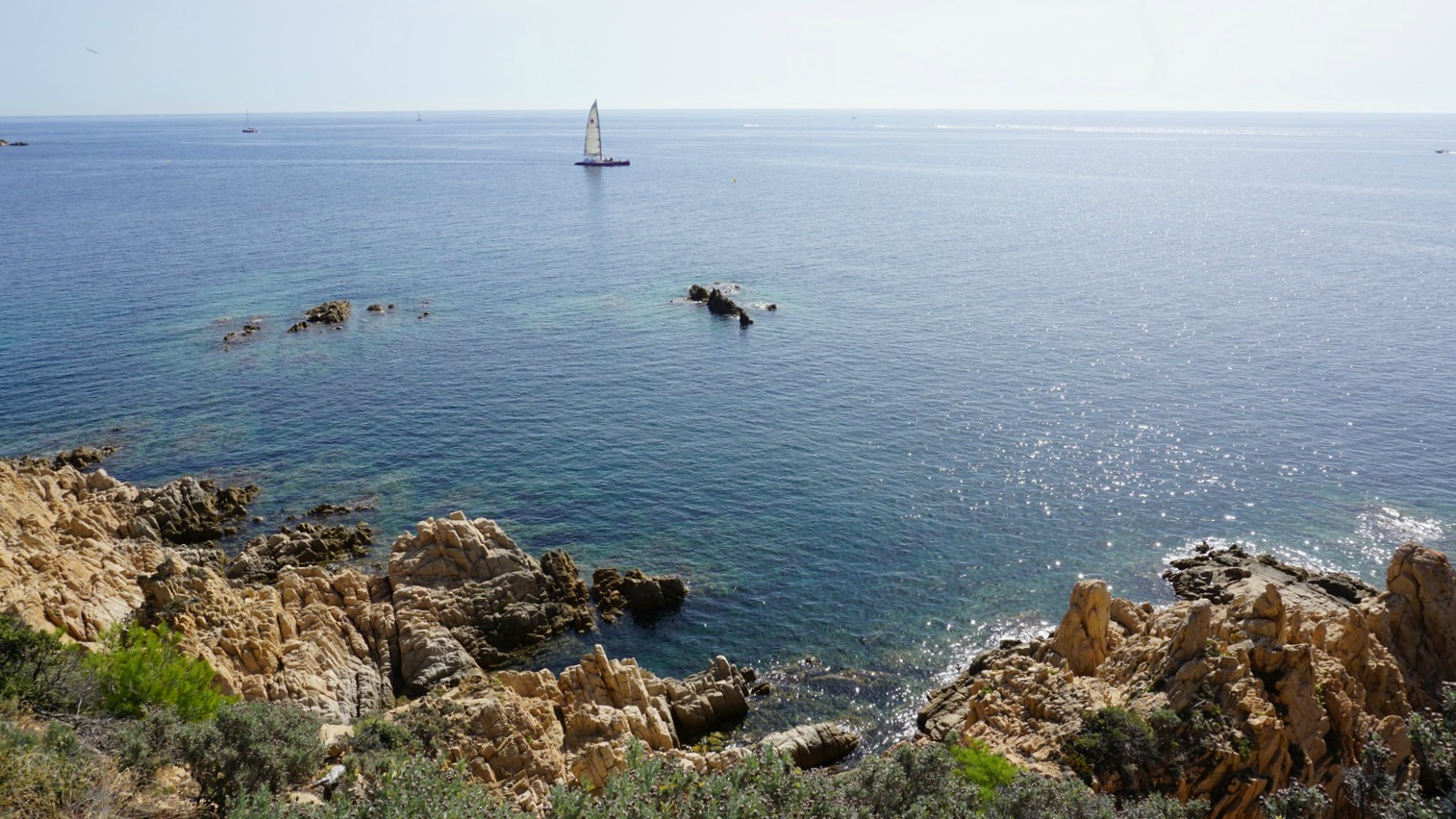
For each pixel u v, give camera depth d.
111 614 46.12
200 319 122.50
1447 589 45.91
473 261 166.25
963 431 86.81
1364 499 72.62
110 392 94.81
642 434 86.81
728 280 151.50
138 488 71.31
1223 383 98.62
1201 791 36.91
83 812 23.22
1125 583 62.00
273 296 136.12
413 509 71.50
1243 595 49.69
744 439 85.25
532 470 78.81
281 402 93.50
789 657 54.94
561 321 126.62
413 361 107.69
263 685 43.78
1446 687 34.44
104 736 27.83
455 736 37.56
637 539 67.38
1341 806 38.09
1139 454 81.25
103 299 131.38
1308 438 83.94
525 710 40.31
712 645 56.00
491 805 25.75
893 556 65.25
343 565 62.72
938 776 29.45
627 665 47.84
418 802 22.83
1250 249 175.88
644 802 23.36
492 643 55.28
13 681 29.27
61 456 78.06
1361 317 123.69
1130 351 110.25
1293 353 108.44
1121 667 44.81
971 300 137.25
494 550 59.06
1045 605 59.72
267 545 63.53
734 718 49.84
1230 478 76.44
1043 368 104.31
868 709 50.62
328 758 33.81
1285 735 37.81
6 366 101.25
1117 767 37.47
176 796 26.69
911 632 57.12
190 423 87.56
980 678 48.16
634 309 133.62
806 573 63.16
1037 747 39.88
